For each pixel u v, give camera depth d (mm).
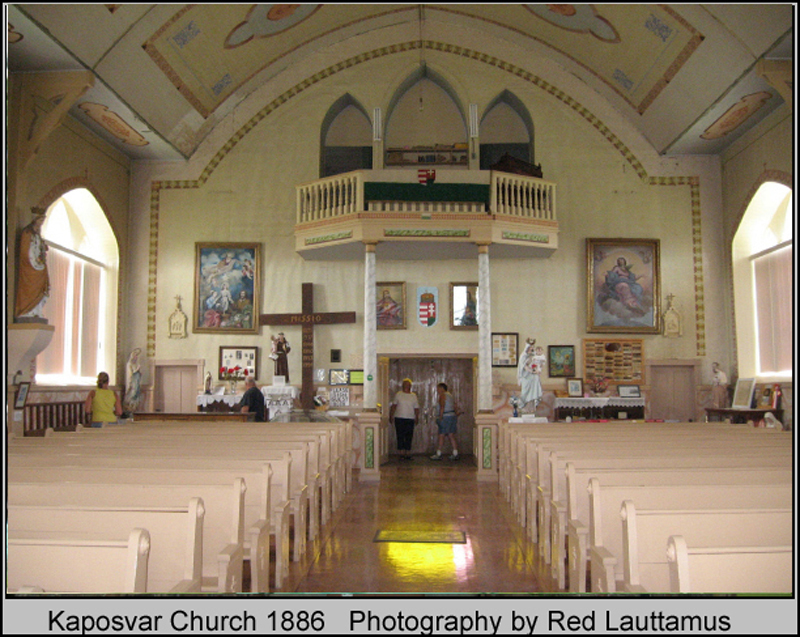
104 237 18031
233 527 5062
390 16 19109
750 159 17062
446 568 7484
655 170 18750
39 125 14016
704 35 14305
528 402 16156
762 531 4500
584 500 6238
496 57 19281
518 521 10062
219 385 18344
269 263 18719
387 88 19156
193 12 14656
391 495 12570
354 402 18375
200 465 6602
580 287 18578
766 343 17344
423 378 21062
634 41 16281
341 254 17969
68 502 5148
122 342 18281
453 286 18750
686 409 18344
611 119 18938
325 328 18625
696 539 4477
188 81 16672
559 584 6777
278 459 7168
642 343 18375
